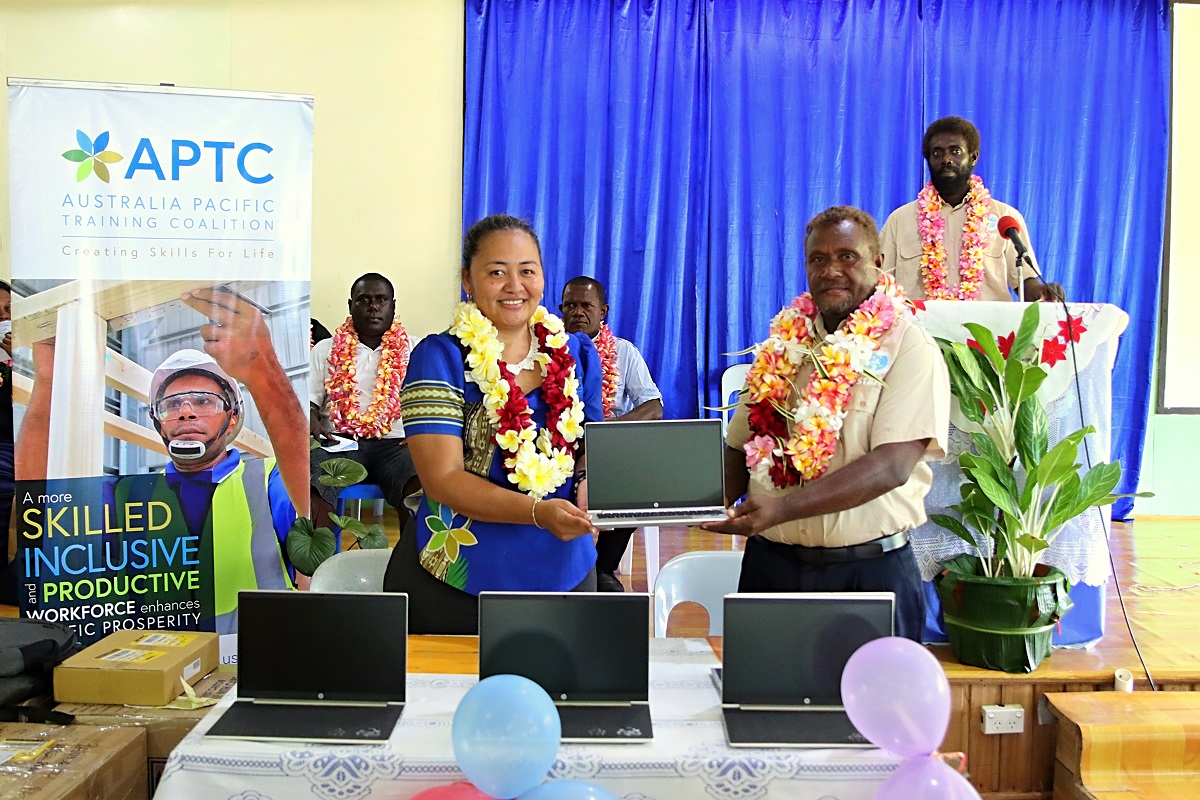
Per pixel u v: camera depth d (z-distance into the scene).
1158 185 5.06
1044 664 2.16
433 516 1.74
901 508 1.79
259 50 4.93
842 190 5.00
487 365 1.68
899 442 1.71
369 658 1.40
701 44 4.96
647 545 3.45
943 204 3.47
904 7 4.96
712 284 5.04
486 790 1.19
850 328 1.77
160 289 2.30
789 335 1.91
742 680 1.40
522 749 1.17
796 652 1.40
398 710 1.38
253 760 1.25
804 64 4.97
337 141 5.00
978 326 2.07
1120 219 5.05
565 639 1.41
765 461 1.85
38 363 2.25
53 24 4.75
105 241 2.26
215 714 1.37
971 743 2.05
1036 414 2.11
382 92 5.01
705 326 5.06
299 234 2.37
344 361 4.22
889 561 1.77
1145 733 1.91
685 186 4.97
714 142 4.98
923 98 4.98
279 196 2.35
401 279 5.07
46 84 2.21
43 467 2.25
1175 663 2.24
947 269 3.43
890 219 3.66
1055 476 2.02
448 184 5.06
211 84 4.91
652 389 3.96
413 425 1.70
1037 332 2.22
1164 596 3.33
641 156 4.96
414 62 5.01
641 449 1.79
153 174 2.28
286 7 4.93
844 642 1.40
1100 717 1.94
